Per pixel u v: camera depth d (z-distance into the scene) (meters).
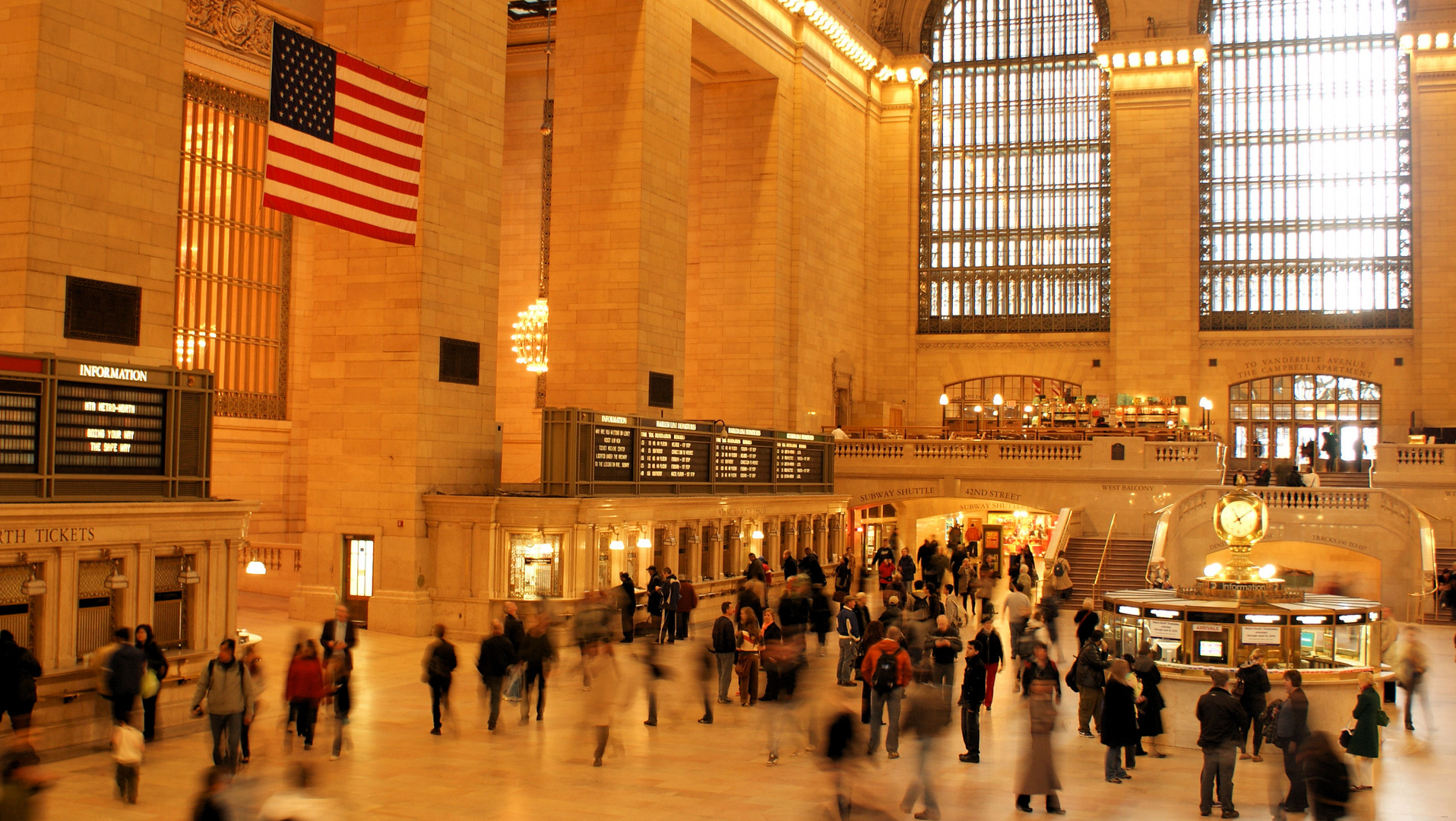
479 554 23.12
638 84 30.34
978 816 12.27
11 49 15.59
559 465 24.11
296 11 32.88
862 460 38.84
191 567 16.12
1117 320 46.22
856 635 19.45
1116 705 13.56
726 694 18.11
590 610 17.47
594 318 30.38
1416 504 34.09
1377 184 44.88
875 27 48.47
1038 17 48.16
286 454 32.38
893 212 48.56
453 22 24.58
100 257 16.27
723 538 29.62
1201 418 45.53
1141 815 12.38
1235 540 17.16
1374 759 13.62
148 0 17.02
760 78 39.12
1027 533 39.88
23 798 8.41
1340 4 45.31
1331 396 44.84
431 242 23.88
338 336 24.27
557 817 11.99
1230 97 46.31
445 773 13.61
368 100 19.31
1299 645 15.71
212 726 12.95
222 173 31.41
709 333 39.50
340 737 14.26
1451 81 43.56
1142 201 46.16
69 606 14.43
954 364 48.19
